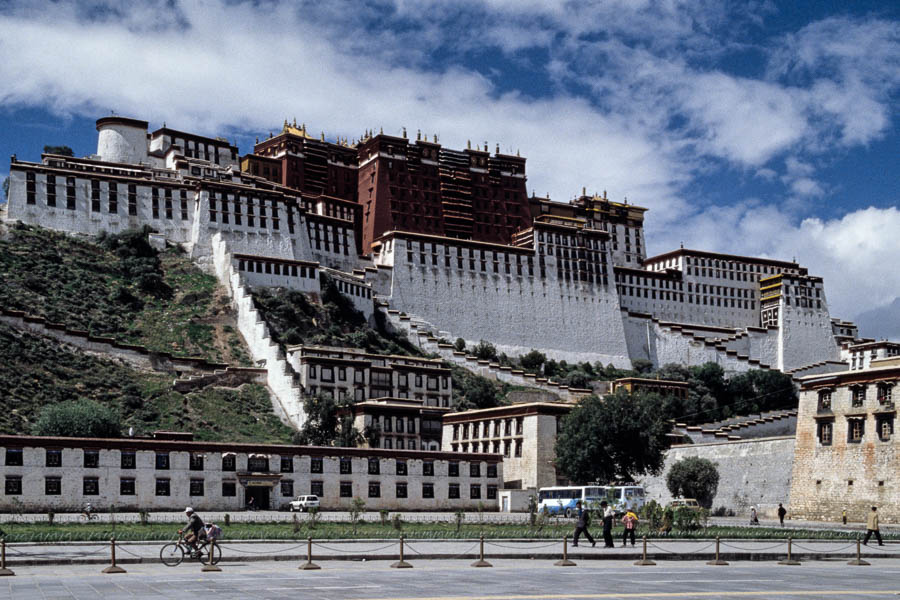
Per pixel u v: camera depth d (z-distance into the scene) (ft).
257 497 353.92
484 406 556.51
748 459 389.19
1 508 310.04
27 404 415.03
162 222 642.22
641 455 383.65
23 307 509.76
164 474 337.93
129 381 472.85
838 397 328.90
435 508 386.32
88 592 131.03
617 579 150.71
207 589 134.51
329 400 461.78
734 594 134.00
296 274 615.98
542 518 290.76
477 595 128.98
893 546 223.92
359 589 134.92
